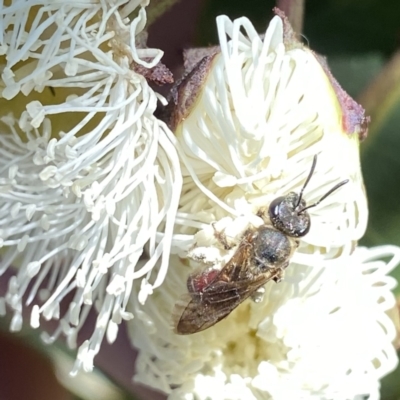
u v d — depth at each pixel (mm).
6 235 52
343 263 53
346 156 50
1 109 53
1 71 51
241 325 55
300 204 50
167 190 52
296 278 54
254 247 50
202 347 55
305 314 54
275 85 49
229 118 49
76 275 53
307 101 49
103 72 50
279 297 54
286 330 54
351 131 50
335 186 50
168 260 52
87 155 50
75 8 49
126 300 52
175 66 54
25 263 54
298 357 55
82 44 49
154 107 50
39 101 51
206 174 52
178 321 51
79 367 53
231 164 50
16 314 53
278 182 51
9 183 52
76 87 52
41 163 51
